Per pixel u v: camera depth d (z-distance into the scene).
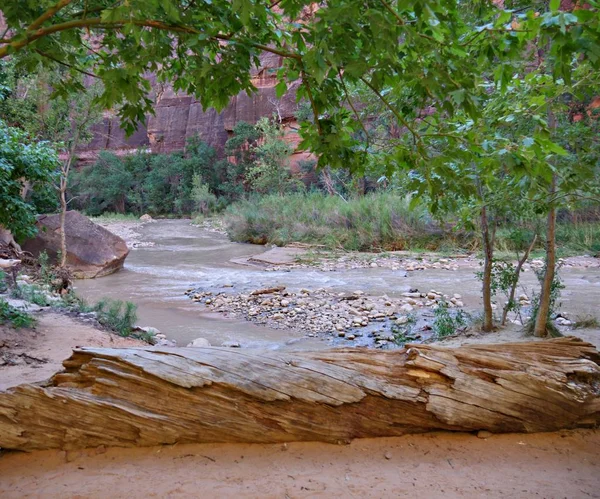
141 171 43.22
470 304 9.23
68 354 5.55
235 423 2.75
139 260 16.88
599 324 6.67
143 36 2.09
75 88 2.81
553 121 4.05
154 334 7.59
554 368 3.17
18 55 2.66
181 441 2.75
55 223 13.36
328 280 12.57
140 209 42.59
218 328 8.20
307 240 19.77
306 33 2.21
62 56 2.62
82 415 2.67
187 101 45.62
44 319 7.11
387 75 2.23
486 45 2.16
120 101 2.28
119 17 1.88
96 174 41.41
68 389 2.74
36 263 12.59
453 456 2.74
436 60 1.95
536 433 3.01
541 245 15.32
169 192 42.78
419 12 1.75
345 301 10.04
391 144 2.62
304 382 2.86
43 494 2.28
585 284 10.58
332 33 1.91
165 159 42.09
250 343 7.21
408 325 7.95
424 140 2.43
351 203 21.33
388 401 2.90
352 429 2.87
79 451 2.68
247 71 2.45
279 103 38.03
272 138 33.69
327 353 3.24
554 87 3.03
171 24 2.25
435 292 10.46
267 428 2.79
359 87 4.22
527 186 2.38
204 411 2.74
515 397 2.96
